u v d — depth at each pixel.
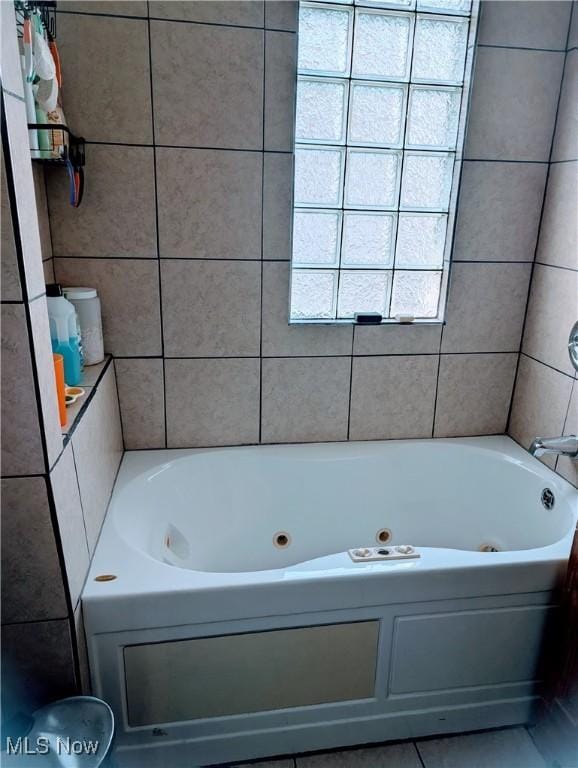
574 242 1.68
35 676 1.14
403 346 1.90
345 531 1.95
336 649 1.32
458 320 1.91
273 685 1.32
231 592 1.22
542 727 1.43
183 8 1.49
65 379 1.42
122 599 1.18
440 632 1.36
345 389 1.91
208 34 1.52
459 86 1.70
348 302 1.84
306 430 1.94
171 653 1.25
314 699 1.36
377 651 1.35
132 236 1.65
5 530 1.03
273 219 1.70
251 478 1.88
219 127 1.59
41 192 1.53
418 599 1.32
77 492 1.21
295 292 1.80
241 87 1.57
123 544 1.36
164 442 1.86
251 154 1.63
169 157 1.60
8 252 0.89
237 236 1.70
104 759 1.01
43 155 1.32
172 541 1.74
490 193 1.79
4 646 1.11
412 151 1.73
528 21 1.65
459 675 1.42
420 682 1.40
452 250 1.81
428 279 1.87
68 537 1.12
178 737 1.32
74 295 1.56
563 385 1.75
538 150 1.77
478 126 1.72
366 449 1.93
